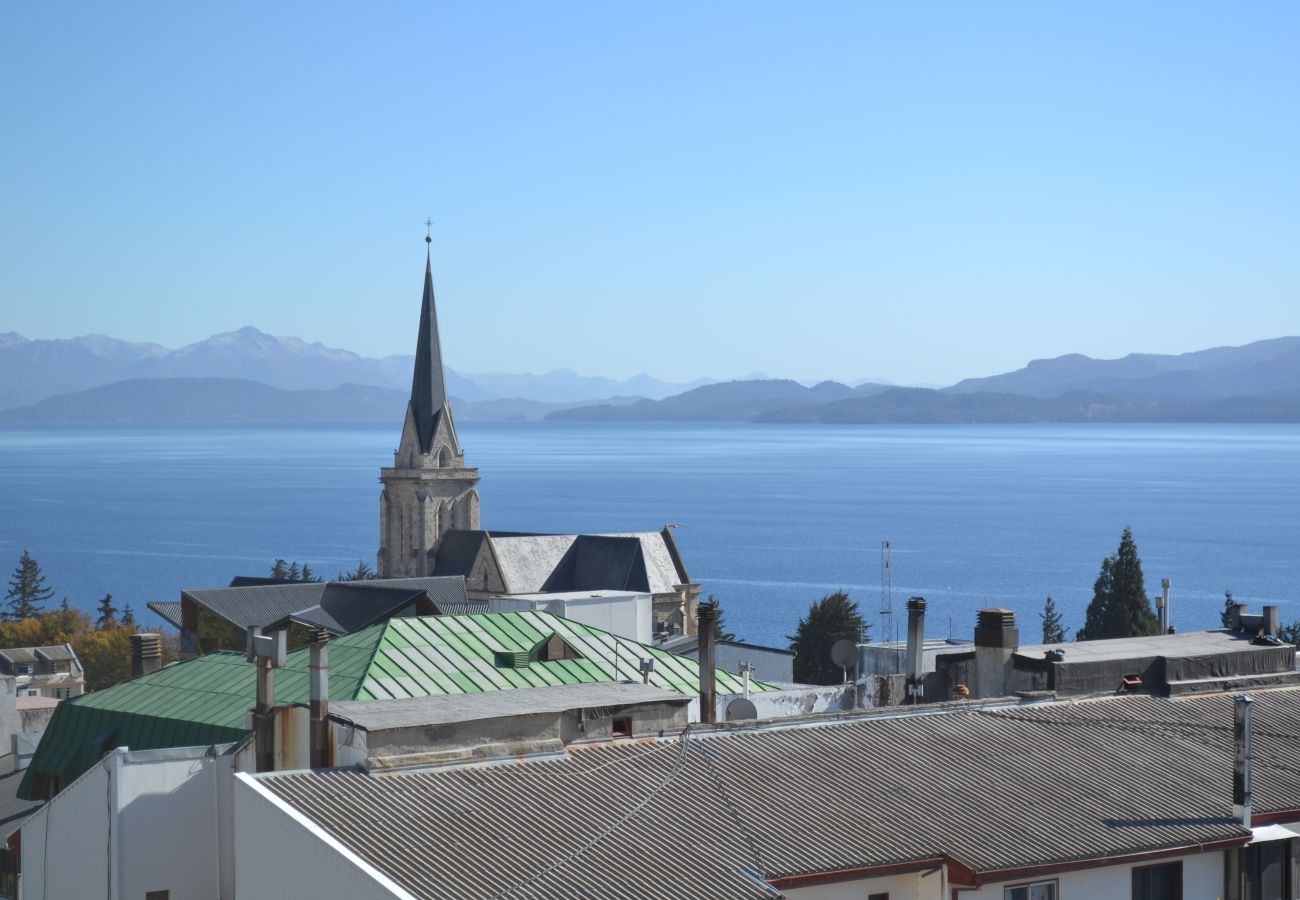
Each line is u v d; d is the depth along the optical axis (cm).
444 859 3581
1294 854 4391
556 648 5784
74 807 4488
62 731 5644
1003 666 5647
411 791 3928
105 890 4288
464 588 11612
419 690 5266
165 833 4294
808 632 14925
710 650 5619
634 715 4584
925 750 4625
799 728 4728
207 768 4362
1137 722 5062
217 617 10781
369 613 9156
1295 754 4866
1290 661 5841
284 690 5209
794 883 3703
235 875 3975
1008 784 4403
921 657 5778
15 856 5303
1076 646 5897
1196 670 5594
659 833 3838
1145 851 4081
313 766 4234
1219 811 4353
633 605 10962
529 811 3900
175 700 5466
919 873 3944
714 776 4259
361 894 3425
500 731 4256
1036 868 3916
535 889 3481
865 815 4084
